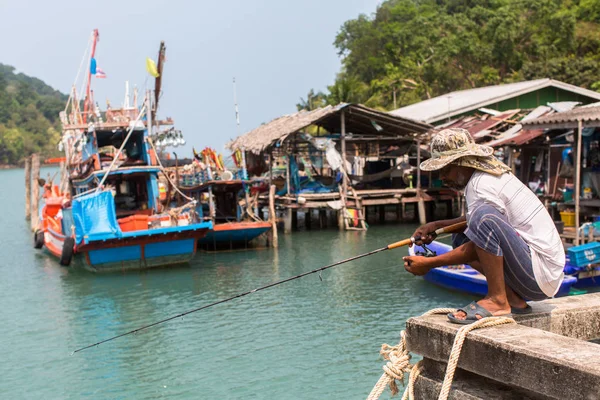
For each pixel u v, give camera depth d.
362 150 34.53
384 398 9.40
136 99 24.70
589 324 3.92
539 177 24.77
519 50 53.16
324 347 11.72
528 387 2.97
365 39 64.00
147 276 18.98
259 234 23.39
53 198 27.28
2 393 10.21
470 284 14.69
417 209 31.03
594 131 19.69
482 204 3.59
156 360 11.48
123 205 24.16
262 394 9.76
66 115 26.17
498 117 31.48
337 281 17.05
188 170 27.66
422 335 3.57
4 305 15.90
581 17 54.03
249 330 12.93
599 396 2.67
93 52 27.81
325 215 29.22
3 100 154.62
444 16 58.59
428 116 34.03
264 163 34.03
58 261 22.30
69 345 12.53
